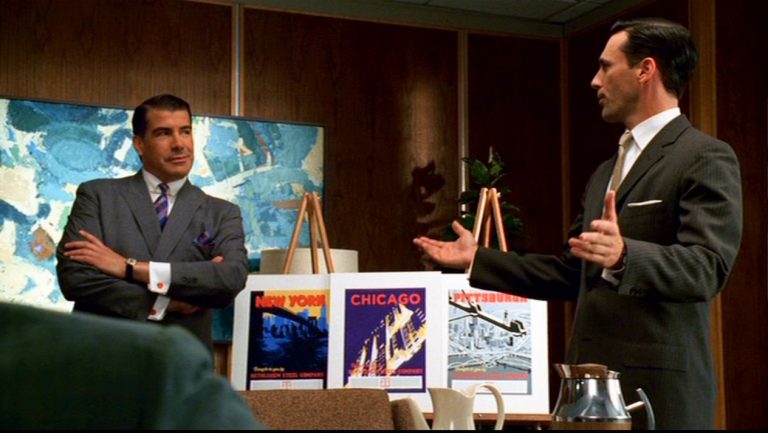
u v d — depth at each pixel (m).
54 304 5.27
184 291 3.00
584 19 6.47
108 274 2.95
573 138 6.53
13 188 5.26
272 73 5.93
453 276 3.54
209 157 5.64
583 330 2.38
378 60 6.19
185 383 0.64
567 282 2.51
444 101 6.33
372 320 3.50
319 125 5.94
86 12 5.57
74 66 5.51
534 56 6.59
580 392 1.68
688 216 2.22
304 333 3.53
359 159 6.07
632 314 2.29
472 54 6.43
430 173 6.24
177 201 3.21
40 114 5.35
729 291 5.38
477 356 3.47
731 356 5.36
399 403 2.29
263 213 5.72
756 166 5.50
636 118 2.48
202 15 5.80
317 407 2.22
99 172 5.43
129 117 5.53
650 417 1.80
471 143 6.37
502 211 6.18
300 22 6.03
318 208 4.11
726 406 5.32
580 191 6.45
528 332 3.48
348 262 4.55
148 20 5.69
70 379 0.63
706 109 5.48
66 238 3.11
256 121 5.77
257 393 2.21
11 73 5.39
